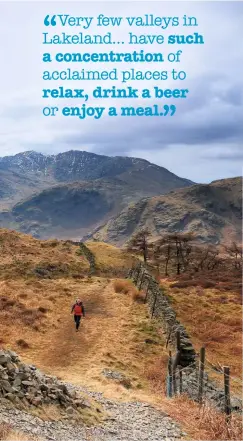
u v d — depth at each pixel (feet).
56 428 43.55
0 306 108.37
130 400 62.34
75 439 41.81
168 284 214.48
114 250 283.79
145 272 161.38
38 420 43.78
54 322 106.01
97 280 172.76
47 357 82.33
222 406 60.34
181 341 84.94
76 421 47.50
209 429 51.70
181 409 58.75
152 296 128.77
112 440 44.62
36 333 96.27
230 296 179.01
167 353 91.20
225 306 160.66
